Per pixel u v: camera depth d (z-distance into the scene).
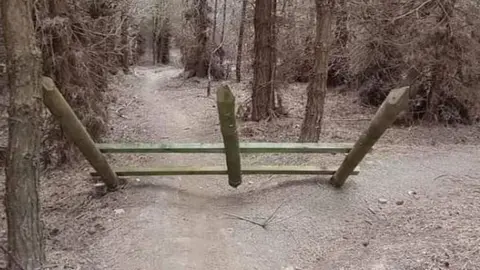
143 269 3.85
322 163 6.48
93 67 7.13
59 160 6.87
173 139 9.04
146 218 4.75
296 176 5.93
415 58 8.95
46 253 4.02
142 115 11.77
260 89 9.91
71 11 6.55
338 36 11.02
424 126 9.41
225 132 4.54
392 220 4.77
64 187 5.99
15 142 3.37
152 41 35.50
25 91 3.33
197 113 12.10
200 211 5.07
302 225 4.69
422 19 8.73
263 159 6.82
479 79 9.03
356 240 4.41
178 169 5.46
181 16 22.50
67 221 4.82
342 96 13.14
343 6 9.94
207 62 20.08
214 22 18.59
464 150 7.53
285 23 10.55
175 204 5.18
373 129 4.45
